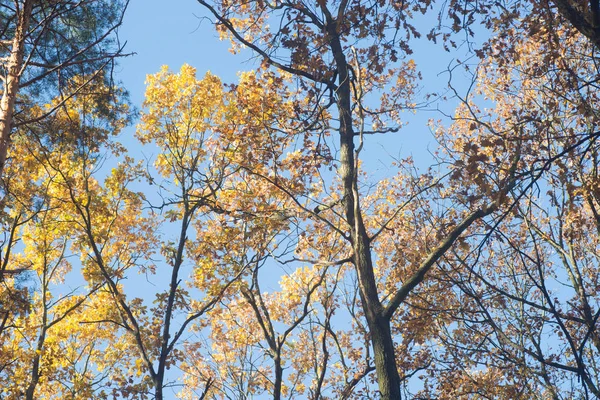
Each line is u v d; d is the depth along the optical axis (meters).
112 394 14.69
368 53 10.50
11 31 11.88
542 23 9.45
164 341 14.38
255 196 14.64
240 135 13.88
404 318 14.44
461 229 10.58
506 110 14.02
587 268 14.98
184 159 16.86
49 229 17.16
